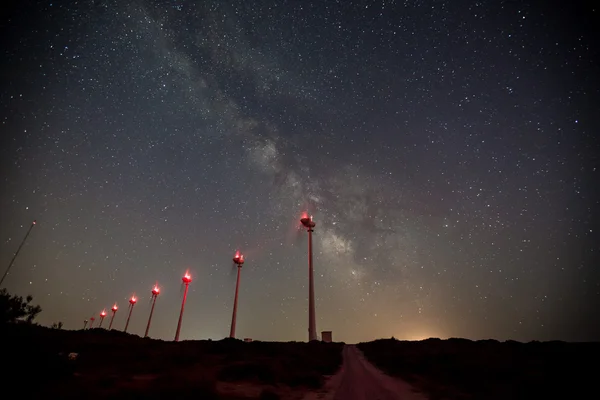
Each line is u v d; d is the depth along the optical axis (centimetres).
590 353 2014
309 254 4403
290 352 2462
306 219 4659
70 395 841
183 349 2330
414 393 1234
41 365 1002
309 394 1194
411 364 1939
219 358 2067
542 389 1160
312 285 4156
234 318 4553
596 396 1050
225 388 1207
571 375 1368
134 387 1027
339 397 1148
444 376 1570
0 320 1197
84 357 1731
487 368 1697
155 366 1562
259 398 1021
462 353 2366
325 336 4216
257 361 1922
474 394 1187
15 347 1006
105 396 864
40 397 816
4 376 857
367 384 1427
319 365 1891
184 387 961
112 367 1517
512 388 1226
